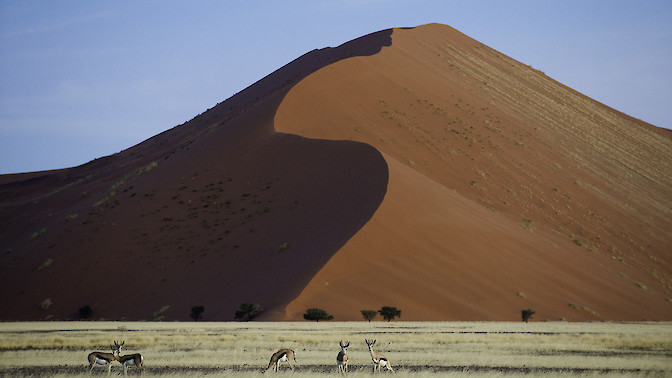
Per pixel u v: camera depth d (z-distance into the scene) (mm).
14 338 40500
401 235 75375
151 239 86062
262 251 77750
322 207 82625
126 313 73062
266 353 33812
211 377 26266
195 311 67938
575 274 83812
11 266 88188
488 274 74750
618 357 33156
